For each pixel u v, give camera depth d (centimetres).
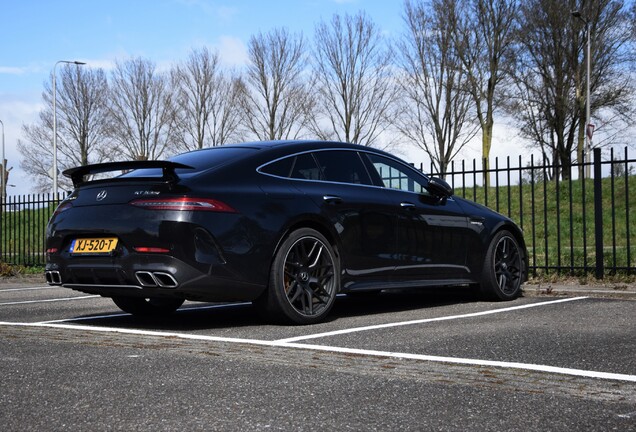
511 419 255
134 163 486
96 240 496
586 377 322
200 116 3678
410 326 487
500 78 3144
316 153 564
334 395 290
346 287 548
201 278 473
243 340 429
